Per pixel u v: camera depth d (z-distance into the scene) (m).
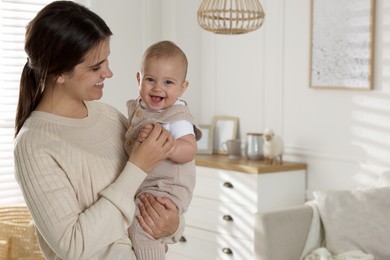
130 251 2.00
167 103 2.12
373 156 4.08
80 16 1.80
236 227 4.37
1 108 4.61
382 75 4.00
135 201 2.07
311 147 4.45
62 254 1.78
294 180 4.41
